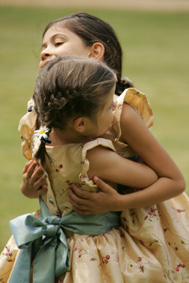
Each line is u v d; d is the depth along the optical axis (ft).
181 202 14.51
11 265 14.08
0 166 35.73
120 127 12.76
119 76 15.80
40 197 14.17
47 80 12.03
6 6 125.39
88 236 13.06
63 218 13.23
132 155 13.47
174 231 13.74
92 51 14.73
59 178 13.02
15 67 73.51
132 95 12.96
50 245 13.24
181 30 108.78
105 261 12.73
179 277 13.38
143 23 114.52
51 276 12.92
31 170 13.96
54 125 12.28
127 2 141.38
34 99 12.80
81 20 14.97
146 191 12.87
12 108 53.78
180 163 36.27
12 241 14.29
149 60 81.46
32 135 14.08
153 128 47.24
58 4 131.34
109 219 13.33
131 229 13.26
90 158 12.56
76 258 12.77
